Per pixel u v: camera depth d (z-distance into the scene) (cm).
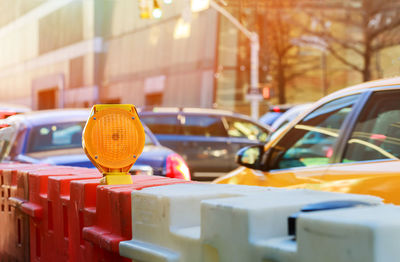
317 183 375
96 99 4078
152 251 224
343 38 3666
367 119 370
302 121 439
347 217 147
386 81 379
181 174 684
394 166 329
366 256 138
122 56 3841
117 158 305
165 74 3406
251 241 175
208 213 192
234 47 3300
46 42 4809
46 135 714
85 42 4194
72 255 328
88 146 303
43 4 4897
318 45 3681
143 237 239
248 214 175
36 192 395
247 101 3288
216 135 1292
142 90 3597
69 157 673
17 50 5359
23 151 697
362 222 140
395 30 3547
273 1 3503
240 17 3306
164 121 1286
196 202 225
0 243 504
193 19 3256
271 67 3647
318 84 3691
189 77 3228
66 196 343
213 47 3197
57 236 354
